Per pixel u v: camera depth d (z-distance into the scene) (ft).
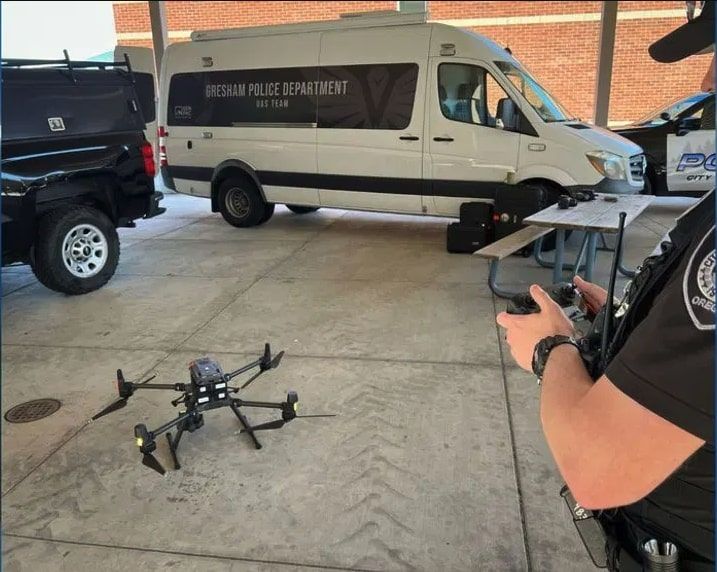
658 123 27.04
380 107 21.86
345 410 10.12
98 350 12.94
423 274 18.16
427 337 13.19
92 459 8.91
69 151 16.37
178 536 7.25
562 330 3.51
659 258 2.97
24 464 8.83
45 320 14.83
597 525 3.71
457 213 21.88
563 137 19.57
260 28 23.67
